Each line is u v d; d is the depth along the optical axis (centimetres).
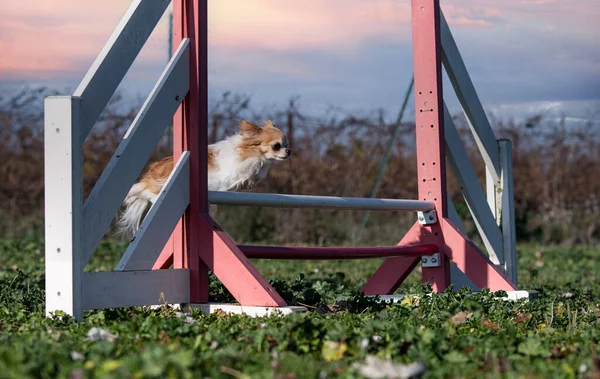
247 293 355
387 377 207
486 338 268
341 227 1198
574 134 1372
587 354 247
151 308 370
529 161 1391
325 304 376
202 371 211
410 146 1232
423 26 478
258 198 395
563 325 347
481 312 313
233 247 363
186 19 380
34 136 1233
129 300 341
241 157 660
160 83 363
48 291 319
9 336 268
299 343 251
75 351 234
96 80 329
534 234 1373
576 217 1370
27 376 194
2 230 1198
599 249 1215
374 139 1214
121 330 274
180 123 379
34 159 1241
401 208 450
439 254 469
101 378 190
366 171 1207
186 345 249
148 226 352
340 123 1195
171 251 389
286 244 1164
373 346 253
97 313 327
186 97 378
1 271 677
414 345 249
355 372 212
